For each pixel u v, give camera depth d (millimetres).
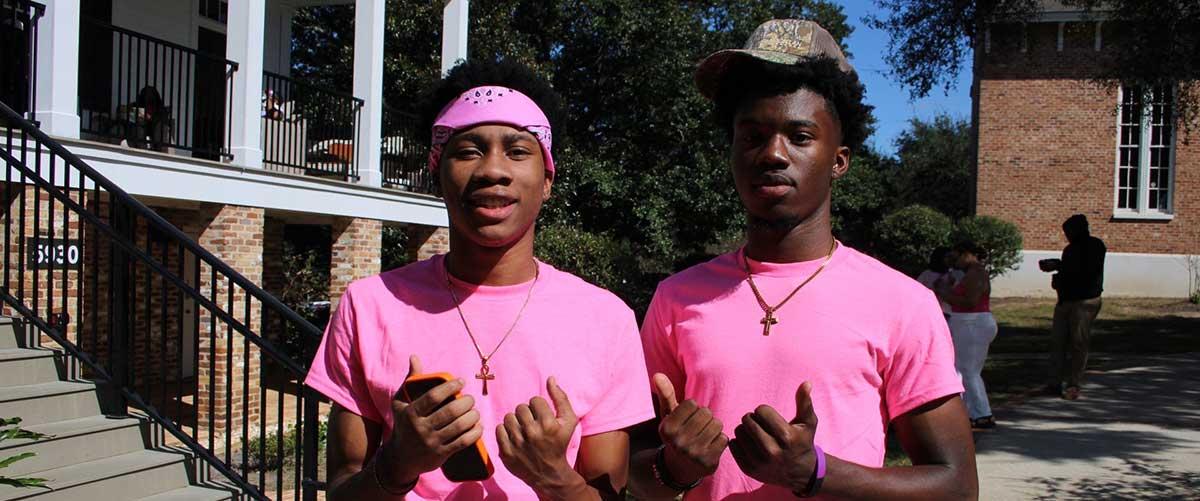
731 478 2000
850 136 2195
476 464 1651
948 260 8469
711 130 18734
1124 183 21141
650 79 19031
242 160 8719
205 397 8219
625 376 1898
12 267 6309
